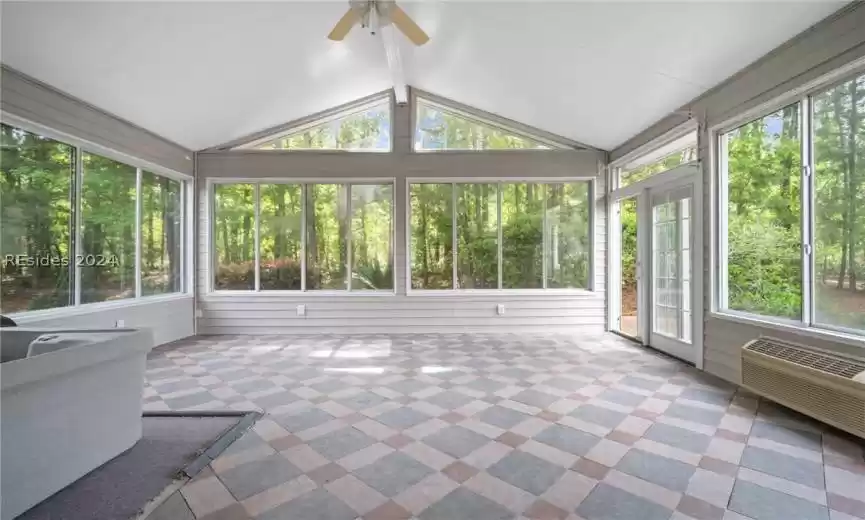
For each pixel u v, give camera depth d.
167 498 1.90
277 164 5.90
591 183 5.98
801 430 2.60
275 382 3.63
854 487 1.96
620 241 5.89
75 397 2.03
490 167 5.91
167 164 5.34
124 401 2.34
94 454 2.14
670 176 4.43
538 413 2.89
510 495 1.92
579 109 4.97
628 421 2.75
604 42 3.63
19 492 1.77
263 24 3.62
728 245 3.78
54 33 3.13
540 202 6.00
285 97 5.11
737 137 3.68
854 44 2.61
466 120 6.02
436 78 5.35
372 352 4.75
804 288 2.98
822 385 2.52
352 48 4.47
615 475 2.08
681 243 4.35
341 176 5.91
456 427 2.66
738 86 3.55
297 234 5.97
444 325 5.89
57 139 3.90
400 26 3.18
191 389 3.44
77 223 4.12
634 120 4.84
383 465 2.19
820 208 2.91
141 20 3.22
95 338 2.30
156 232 5.26
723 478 2.04
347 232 5.97
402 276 5.90
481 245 5.98
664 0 2.95
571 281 6.02
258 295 5.88
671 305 4.54
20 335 2.53
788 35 3.01
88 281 4.26
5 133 3.48
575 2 3.22
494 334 5.81
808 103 2.98
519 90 4.98
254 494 1.93
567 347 4.97
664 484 2.00
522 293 5.93
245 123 5.46
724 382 3.59
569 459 2.25
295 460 2.25
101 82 3.86
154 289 5.22
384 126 5.99
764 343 3.11
